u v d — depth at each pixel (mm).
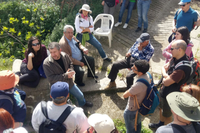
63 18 6887
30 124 3314
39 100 3500
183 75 2465
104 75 4484
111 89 4035
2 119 1575
